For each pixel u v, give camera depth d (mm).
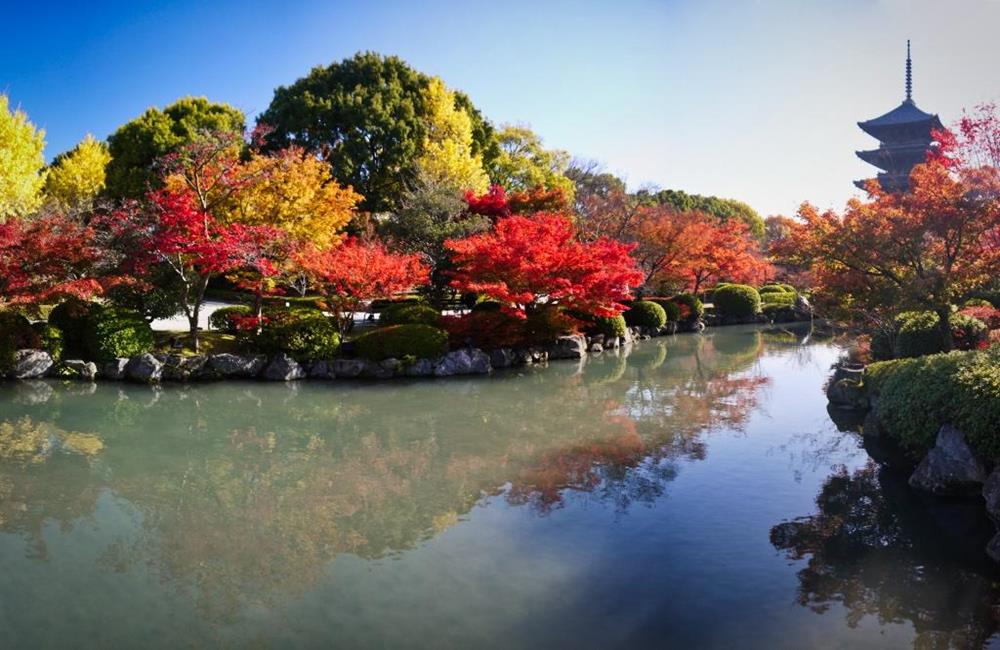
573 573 5648
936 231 10516
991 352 8016
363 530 6672
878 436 9766
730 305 29281
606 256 17375
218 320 17484
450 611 5031
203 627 4863
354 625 4855
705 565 5746
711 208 51219
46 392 13023
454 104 35188
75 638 4734
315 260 15289
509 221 17875
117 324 14453
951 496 7246
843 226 11562
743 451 9312
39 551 6227
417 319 17766
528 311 17812
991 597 5117
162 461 9008
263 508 7320
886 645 4488
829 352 20219
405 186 28859
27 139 23016
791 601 5102
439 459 9086
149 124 30609
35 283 14031
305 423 11094
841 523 6625
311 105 29984
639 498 7453
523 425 10977
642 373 16250
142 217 14547
